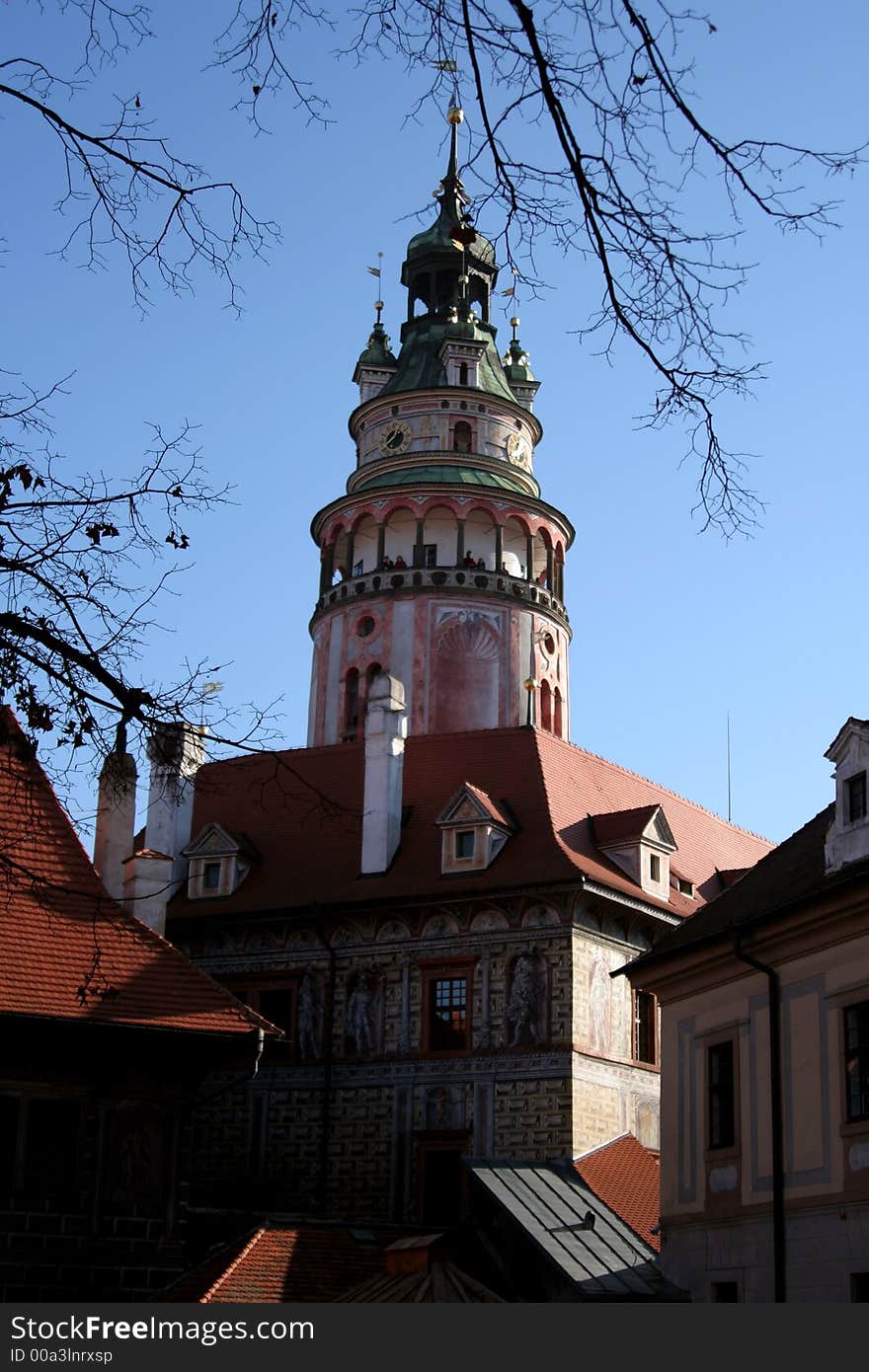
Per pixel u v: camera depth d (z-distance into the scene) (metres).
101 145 12.27
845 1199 26.38
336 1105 47.06
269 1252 33.00
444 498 67.69
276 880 50.94
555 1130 43.59
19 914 33.28
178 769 15.44
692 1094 31.77
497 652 65.56
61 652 14.16
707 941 30.91
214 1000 33.91
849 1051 27.03
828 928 27.91
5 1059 32.09
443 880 47.75
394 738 51.12
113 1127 32.88
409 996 47.09
